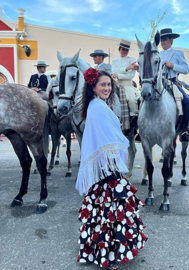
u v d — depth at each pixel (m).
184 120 4.08
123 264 2.32
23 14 12.61
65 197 4.07
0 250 2.58
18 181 4.99
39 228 3.03
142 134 3.74
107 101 2.29
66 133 5.13
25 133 3.30
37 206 3.51
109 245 2.07
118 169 1.98
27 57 13.04
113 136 1.96
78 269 2.28
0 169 5.97
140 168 5.98
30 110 3.29
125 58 4.67
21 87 3.41
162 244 2.66
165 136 3.57
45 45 13.17
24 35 12.70
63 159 6.98
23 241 2.75
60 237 2.83
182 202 3.84
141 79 3.35
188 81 14.88
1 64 12.64
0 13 12.77
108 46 13.88
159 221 3.20
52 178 5.18
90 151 2.01
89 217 2.15
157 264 2.33
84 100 2.20
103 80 2.10
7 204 3.77
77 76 3.83
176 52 4.18
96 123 1.99
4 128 3.18
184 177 4.77
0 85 3.27
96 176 2.03
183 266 2.30
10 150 8.33
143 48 3.40
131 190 2.14
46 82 6.68
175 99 3.91
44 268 2.30
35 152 3.43
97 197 2.13
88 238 2.20
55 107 4.68
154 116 3.54
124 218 2.07
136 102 4.54
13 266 2.33
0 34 12.37
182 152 4.70
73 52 13.58
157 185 4.70
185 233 2.90
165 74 4.15
